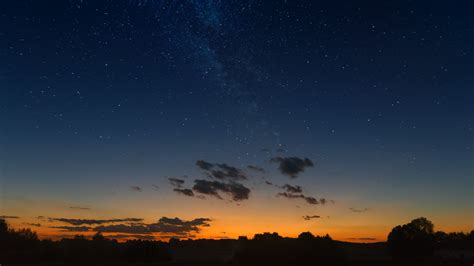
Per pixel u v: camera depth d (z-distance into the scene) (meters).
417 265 36.47
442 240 54.84
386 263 38.44
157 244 47.00
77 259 44.62
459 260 40.19
